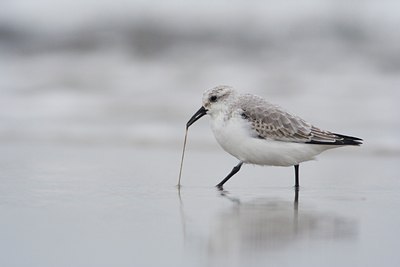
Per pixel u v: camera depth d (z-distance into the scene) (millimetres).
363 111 17656
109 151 14703
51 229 7914
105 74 22484
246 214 8844
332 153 14523
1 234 7680
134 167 12812
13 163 13094
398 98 19000
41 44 26875
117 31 27016
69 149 14898
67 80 21656
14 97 19703
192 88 20594
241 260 6688
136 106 18625
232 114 10609
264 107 10656
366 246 7195
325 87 20422
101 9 27844
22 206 9211
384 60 23516
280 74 21984
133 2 27844
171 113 17984
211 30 26688
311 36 25906
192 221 8391
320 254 6891
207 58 24453
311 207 9336
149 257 6797
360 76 21609
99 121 17391
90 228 7984
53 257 6785
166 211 8984
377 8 26312
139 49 26000
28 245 7211
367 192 10562
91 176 11766
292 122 10562
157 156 14125
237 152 10719
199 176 11945
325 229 7988
